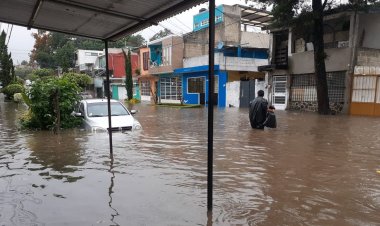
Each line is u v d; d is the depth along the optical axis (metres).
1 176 5.22
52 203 4.00
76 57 60.03
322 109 18.62
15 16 5.45
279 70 23.34
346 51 18.67
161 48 36.22
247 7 29.59
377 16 19.14
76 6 4.77
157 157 6.67
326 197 4.29
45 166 5.87
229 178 5.15
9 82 43.25
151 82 40.03
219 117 16.34
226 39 29.88
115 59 48.41
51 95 10.78
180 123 13.49
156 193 4.40
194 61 30.92
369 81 17.62
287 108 22.97
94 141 8.57
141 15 4.94
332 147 7.84
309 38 21.31
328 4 18.11
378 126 12.21
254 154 7.01
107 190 4.51
